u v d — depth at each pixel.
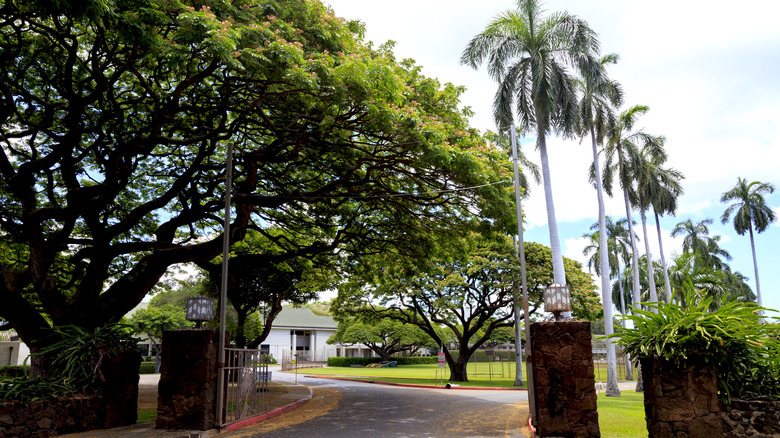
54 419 9.79
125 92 15.51
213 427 10.54
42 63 14.84
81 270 16.09
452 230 18.69
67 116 13.87
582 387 9.15
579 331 9.36
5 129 16.20
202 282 29.09
